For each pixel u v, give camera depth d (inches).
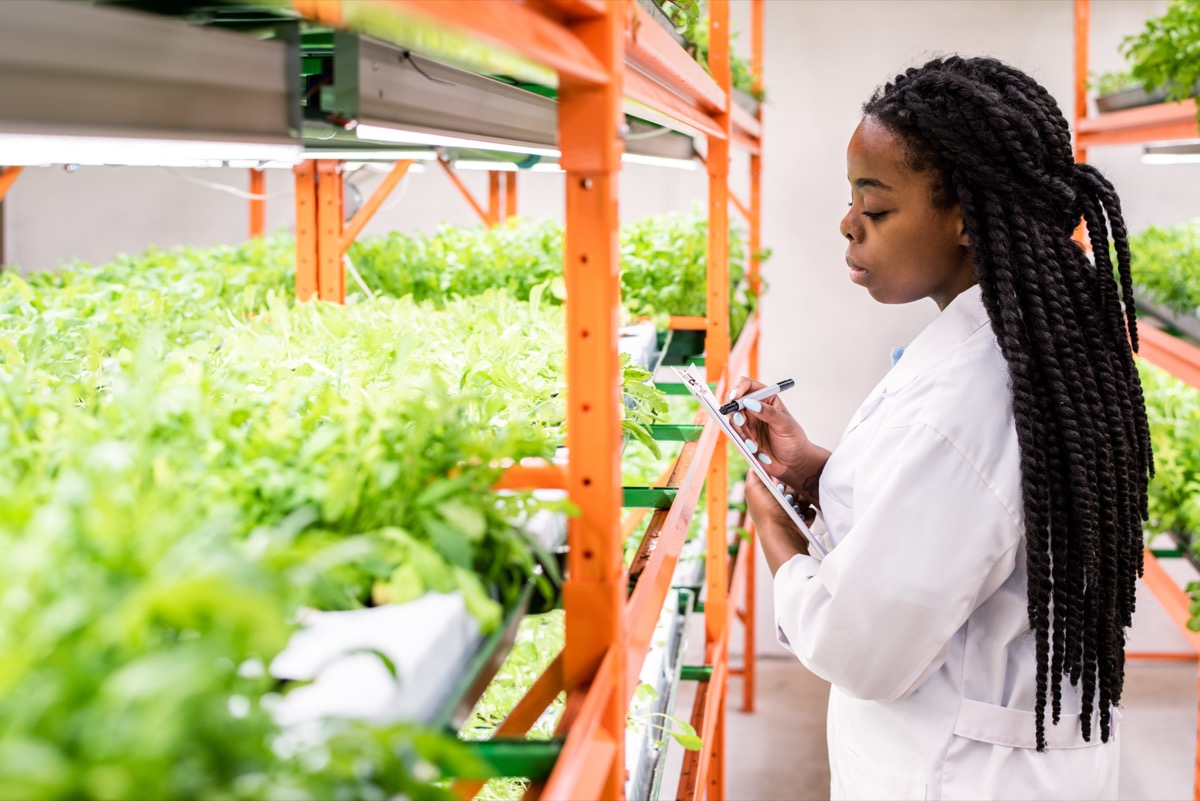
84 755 17.6
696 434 87.7
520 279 143.4
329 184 127.8
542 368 67.0
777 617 69.9
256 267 142.3
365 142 78.5
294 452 35.3
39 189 253.3
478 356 64.7
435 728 29.9
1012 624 64.9
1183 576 221.1
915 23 226.5
